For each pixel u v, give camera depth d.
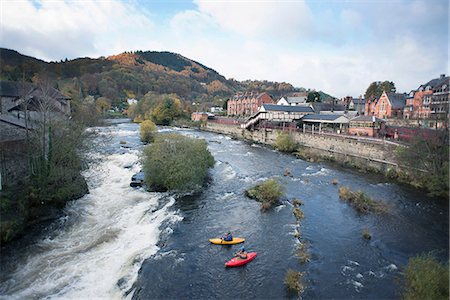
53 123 23.88
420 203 24.77
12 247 15.82
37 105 31.53
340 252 16.67
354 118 52.09
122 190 26.20
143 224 19.47
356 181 31.56
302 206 23.84
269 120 64.88
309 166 39.16
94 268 14.31
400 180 31.47
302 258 15.68
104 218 20.22
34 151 21.83
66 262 14.77
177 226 19.39
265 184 25.91
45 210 19.42
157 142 29.27
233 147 56.16
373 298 12.70
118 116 119.94
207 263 15.15
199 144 31.70
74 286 12.95
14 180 20.88
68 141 23.75
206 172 32.47
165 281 13.52
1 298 12.10
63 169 22.44
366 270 14.90
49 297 12.24
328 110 83.69
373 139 40.41
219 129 85.94
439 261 15.56
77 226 18.86
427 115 60.53
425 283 11.99
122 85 161.00
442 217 21.89
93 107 67.81
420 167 29.84
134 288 12.95
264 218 21.19
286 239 17.97
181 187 26.30
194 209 22.50
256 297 12.64
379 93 95.62
